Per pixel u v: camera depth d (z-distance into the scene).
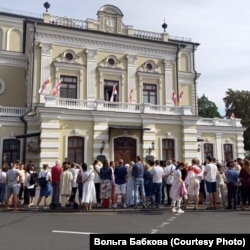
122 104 26.30
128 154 25.59
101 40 29.97
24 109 27.88
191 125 27.34
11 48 33.09
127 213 13.53
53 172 15.35
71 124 24.08
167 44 32.16
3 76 31.19
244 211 13.98
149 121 26.11
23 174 15.59
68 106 24.55
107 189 15.09
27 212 13.94
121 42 30.67
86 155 24.20
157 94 31.72
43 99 25.62
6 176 15.01
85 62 29.39
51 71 28.14
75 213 13.60
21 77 31.77
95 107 25.31
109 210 14.30
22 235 8.92
